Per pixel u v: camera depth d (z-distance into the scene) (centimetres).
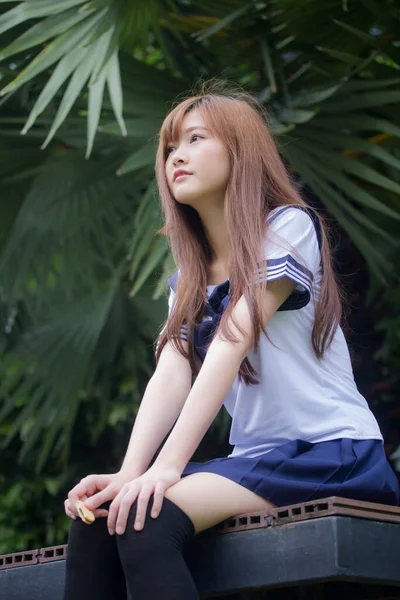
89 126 279
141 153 305
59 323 376
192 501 147
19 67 332
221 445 409
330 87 324
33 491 433
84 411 436
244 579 147
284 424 164
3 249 374
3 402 444
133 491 145
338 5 339
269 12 345
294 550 142
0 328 398
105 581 151
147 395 174
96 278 380
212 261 182
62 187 352
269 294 163
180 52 369
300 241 169
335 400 166
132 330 386
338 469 156
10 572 173
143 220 307
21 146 361
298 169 317
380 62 354
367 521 141
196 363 176
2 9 325
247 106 181
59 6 300
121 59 327
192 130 176
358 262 412
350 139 321
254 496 153
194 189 173
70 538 153
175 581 141
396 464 355
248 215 169
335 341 174
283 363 166
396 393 408
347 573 136
